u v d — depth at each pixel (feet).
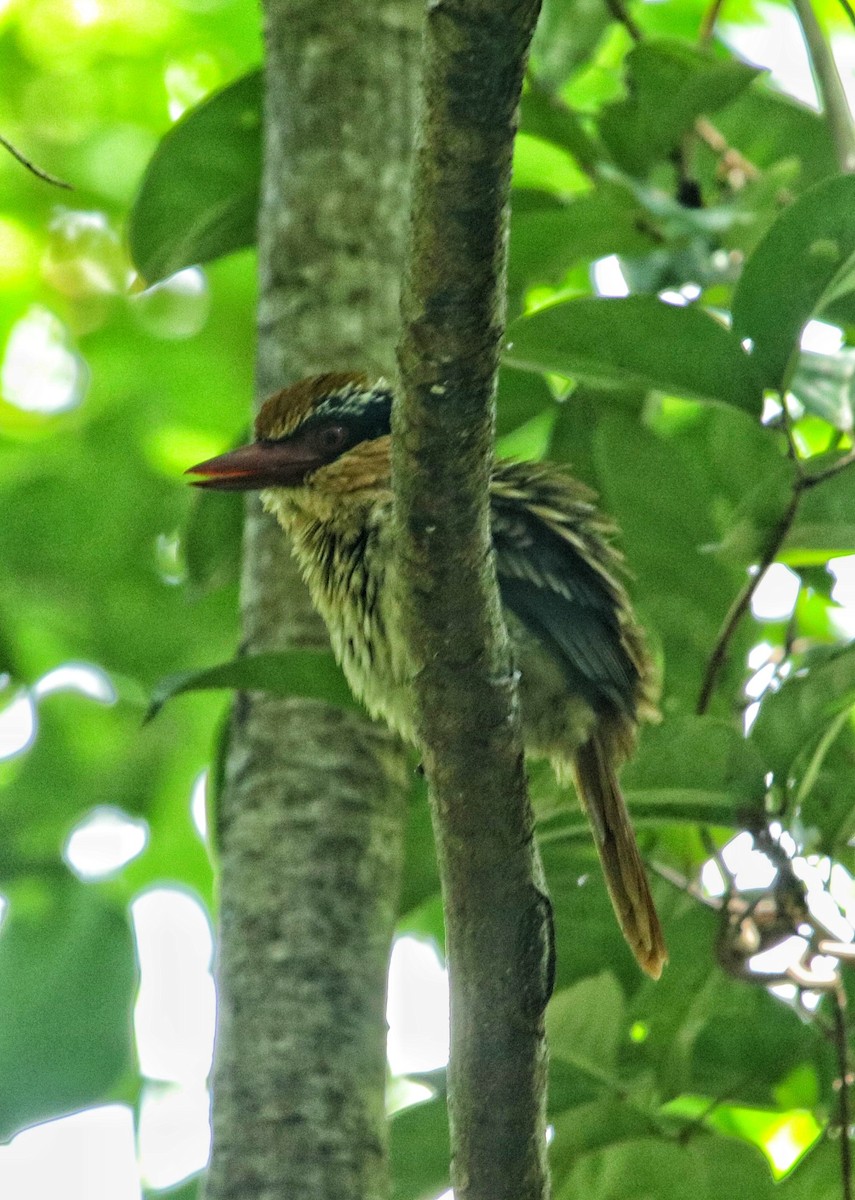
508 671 18.94
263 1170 24.85
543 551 26.81
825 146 39.34
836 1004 27.43
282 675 25.81
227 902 26.86
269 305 29.91
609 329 25.93
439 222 16.29
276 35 30.96
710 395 26.35
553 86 37.88
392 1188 29.40
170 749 45.34
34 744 44.91
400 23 30.83
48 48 50.60
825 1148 28.76
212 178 32.89
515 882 19.54
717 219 31.63
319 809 26.89
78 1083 35.27
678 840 30.96
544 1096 19.89
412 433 17.54
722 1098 29.81
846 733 28.30
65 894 37.81
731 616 27.14
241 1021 25.82
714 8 36.96
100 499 44.27
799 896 26.96
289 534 27.94
